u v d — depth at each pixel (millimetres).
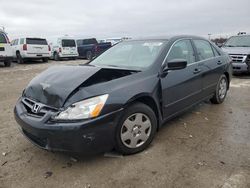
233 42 11680
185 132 4484
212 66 5590
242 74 11273
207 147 3904
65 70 3996
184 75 4582
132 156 3666
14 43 19453
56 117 3164
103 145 3330
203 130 4570
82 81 3430
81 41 23953
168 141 4129
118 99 3393
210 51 5840
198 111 5664
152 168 3352
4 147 4039
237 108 5895
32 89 3760
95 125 3182
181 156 3641
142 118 3758
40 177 3230
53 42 22156
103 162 3521
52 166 3469
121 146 3551
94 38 24000
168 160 3537
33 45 18703
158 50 4426
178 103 4500
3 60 15734
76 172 3312
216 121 5027
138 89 3656
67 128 3080
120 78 3678
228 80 6477
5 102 6777
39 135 3223
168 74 4219
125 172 3281
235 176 3131
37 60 21031
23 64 18391
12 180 3184
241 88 8156
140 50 4668
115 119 3373
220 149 3836
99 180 3133
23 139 4316
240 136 4297
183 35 5117
